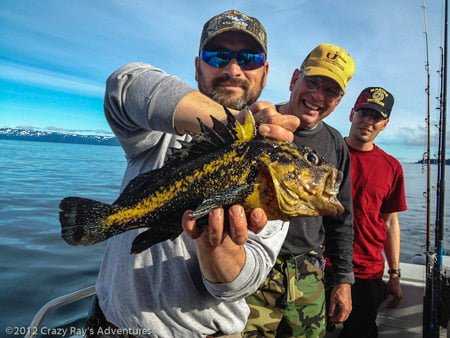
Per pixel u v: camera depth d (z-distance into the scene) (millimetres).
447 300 1177
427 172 1438
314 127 1145
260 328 1034
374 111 1316
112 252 745
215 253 568
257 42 831
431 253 1258
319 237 1146
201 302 675
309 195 552
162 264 669
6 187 5719
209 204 493
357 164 1368
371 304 1318
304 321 1060
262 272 658
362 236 1324
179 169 578
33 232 3059
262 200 531
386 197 1389
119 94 595
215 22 826
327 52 1110
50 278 2025
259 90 891
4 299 1685
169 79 578
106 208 578
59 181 7016
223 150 562
